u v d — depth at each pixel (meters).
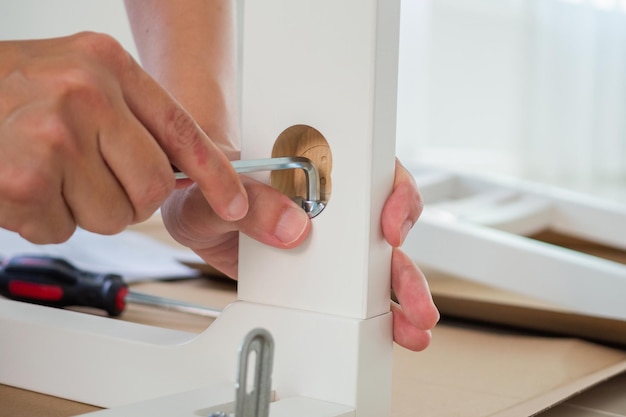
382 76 0.51
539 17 3.01
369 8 0.50
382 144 0.52
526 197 1.27
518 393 0.64
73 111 0.46
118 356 0.58
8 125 0.45
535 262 0.85
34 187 0.46
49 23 1.38
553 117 3.09
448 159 2.79
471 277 0.88
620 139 3.27
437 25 2.70
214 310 0.76
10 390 0.61
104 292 0.76
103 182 0.47
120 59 0.47
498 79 2.95
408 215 0.53
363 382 0.52
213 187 0.49
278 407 0.50
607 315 0.77
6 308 0.64
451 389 0.65
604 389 0.70
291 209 0.52
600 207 1.21
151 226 1.19
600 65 3.18
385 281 0.53
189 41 0.69
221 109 0.68
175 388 0.56
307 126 0.53
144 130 0.47
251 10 0.53
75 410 0.58
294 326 0.53
